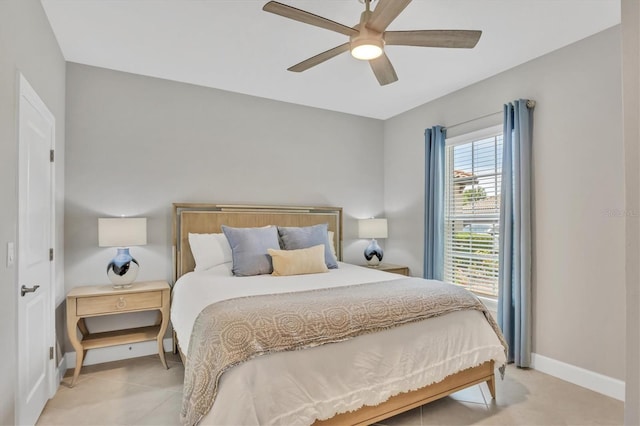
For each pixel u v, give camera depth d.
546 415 2.27
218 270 3.18
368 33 1.98
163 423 2.19
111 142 3.25
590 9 2.32
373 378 1.93
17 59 1.84
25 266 1.98
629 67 0.81
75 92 3.12
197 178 3.62
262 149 3.98
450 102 3.86
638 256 0.78
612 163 2.54
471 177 3.66
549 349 2.89
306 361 1.77
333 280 2.77
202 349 1.71
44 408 2.35
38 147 2.25
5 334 1.68
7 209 1.71
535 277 3.00
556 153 2.86
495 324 2.43
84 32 2.62
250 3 2.27
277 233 3.56
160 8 2.32
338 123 4.50
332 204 4.43
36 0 2.16
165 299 3.02
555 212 2.87
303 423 1.68
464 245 3.74
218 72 3.32
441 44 2.10
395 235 4.62
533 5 2.28
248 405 1.57
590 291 2.64
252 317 1.79
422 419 2.23
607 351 2.54
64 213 3.05
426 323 2.17
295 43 2.77
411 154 4.39
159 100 3.46
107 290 2.90
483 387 2.66
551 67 2.91
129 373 2.92
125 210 3.29
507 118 3.12
